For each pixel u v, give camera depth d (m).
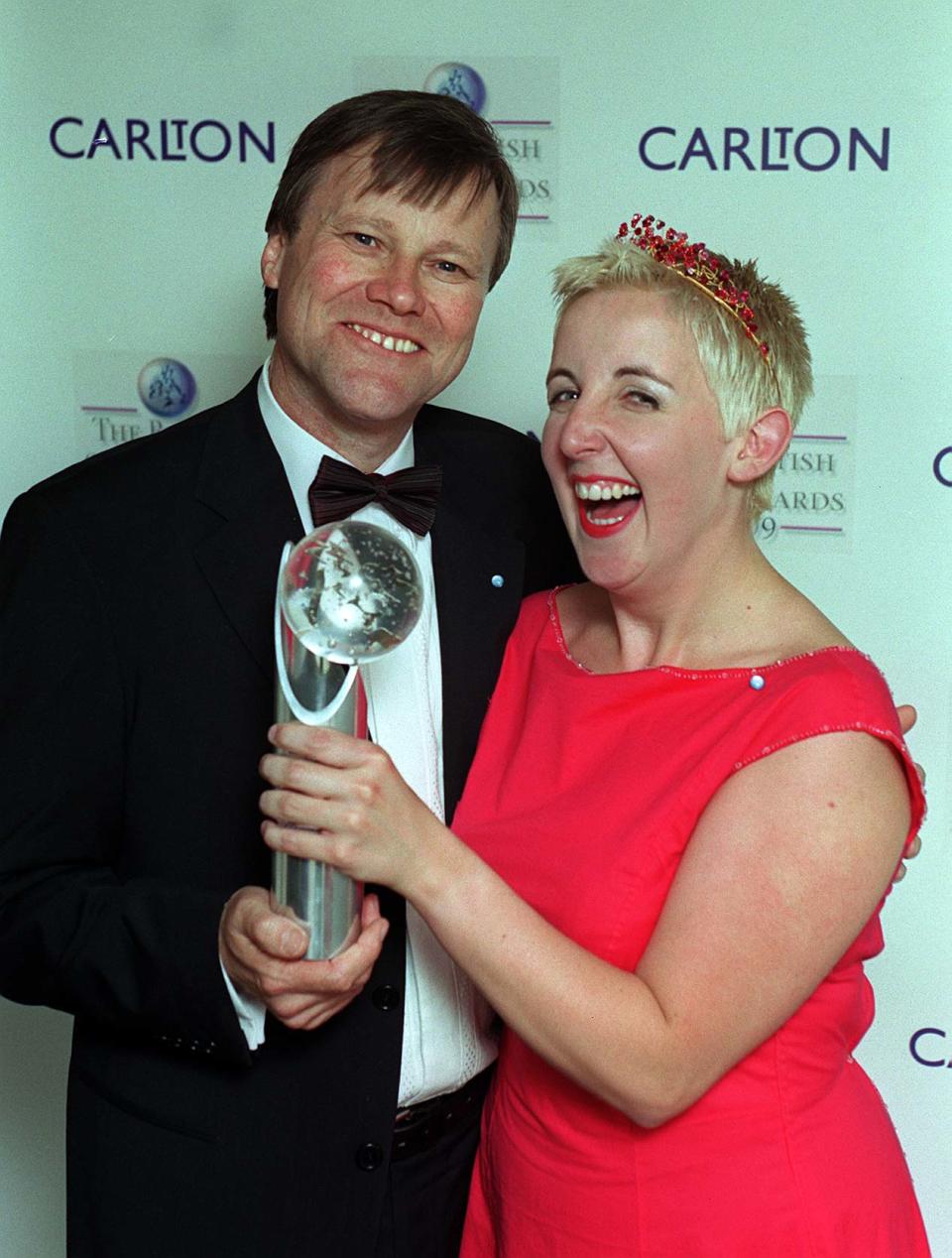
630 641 1.54
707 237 2.33
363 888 1.37
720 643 1.48
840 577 2.40
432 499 1.65
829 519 2.38
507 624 1.71
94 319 2.40
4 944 1.55
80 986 1.50
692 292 1.42
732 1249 1.37
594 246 2.35
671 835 1.37
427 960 1.61
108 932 1.50
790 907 1.30
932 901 2.45
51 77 2.34
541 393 2.39
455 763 1.64
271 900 1.34
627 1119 1.40
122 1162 1.58
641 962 1.34
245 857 1.57
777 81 2.28
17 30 2.32
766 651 1.44
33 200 2.37
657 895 1.38
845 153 2.29
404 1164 1.65
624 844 1.39
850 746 1.32
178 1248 1.56
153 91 2.34
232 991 1.45
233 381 2.40
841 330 2.33
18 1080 2.59
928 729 2.41
